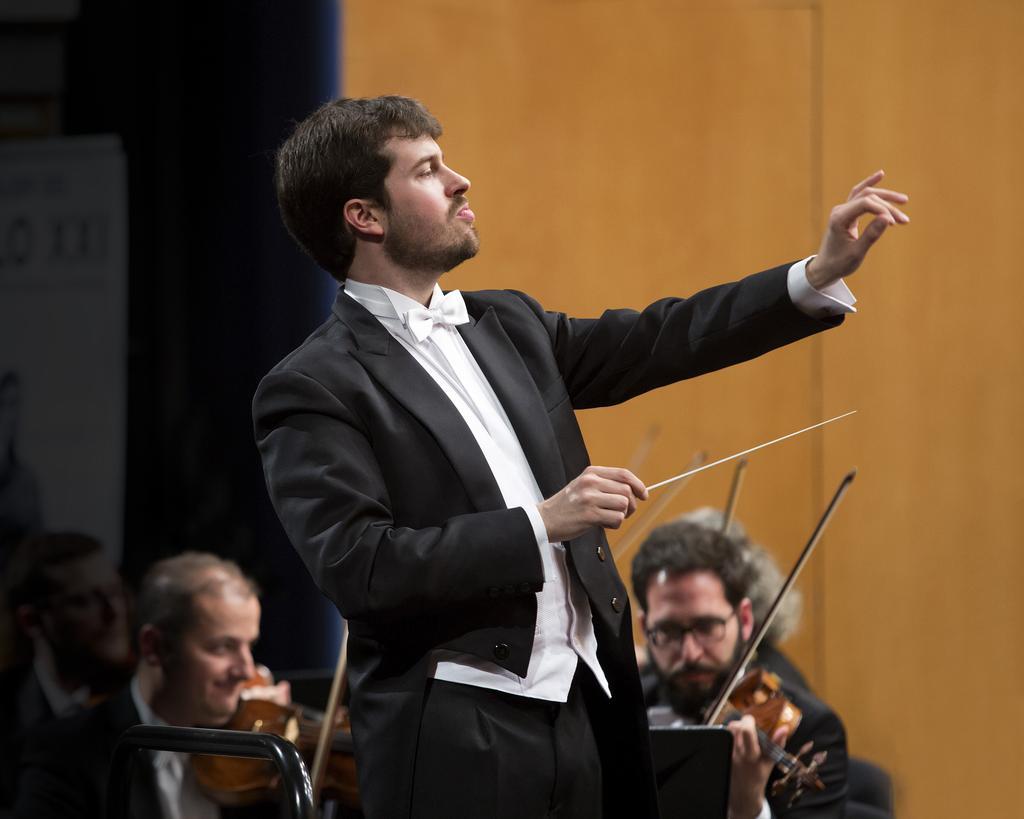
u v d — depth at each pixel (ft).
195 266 55.62
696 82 55.67
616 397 20.75
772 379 55.11
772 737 31.73
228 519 55.21
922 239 54.95
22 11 55.72
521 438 19.10
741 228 55.36
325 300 55.52
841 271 18.85
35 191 55.83
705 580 33.04
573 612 18.90
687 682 32.94
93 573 45.70
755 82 55.57
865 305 55.11
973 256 54.75
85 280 55.57
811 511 54.85
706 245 55.47
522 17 55.93
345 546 17.52
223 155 55.62
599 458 55.26
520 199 55.62
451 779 17.60
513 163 55.67
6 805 41.14
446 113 55.72
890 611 54.49
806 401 55.01
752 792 30.96
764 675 33.73
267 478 18.69
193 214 55.67
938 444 54.60
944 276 54.85
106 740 33.99
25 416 55.31
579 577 18.63
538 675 18.20
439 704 17.89
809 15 55.47
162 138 55.62
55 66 55.83
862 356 55.01
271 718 35.19
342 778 34.53
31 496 55.01
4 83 55.93
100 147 55.57
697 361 19.95
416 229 19.67
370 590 17.28
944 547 54.39
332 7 56.03
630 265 55.52
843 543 54.75
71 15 55.72
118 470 55.06
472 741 17.70
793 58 55.42
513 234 55.57
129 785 20.35
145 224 55.57
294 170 20.36
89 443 55.21
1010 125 54.70
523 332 20.53
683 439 55.16
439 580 17.21
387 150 19.84
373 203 19.84
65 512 55.11
